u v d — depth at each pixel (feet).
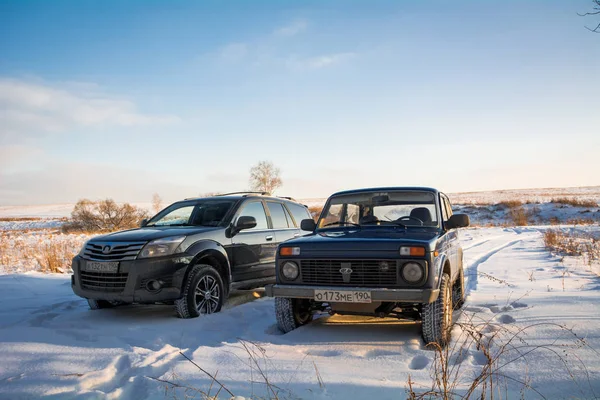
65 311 22.48
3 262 42.34
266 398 11.01
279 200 27.89
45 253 45.78
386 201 19.88
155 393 11.42
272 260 25.36
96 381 12.35
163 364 13.70
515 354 13.62
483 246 50.88
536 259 37.24
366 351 14.74
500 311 19.84
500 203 135.03
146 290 19.34
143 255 19.54
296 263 16.93
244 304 23.39
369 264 15.87
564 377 11.62
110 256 19.90
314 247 16.66
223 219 23.47
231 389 11.59
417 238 16.39
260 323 19.38
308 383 11.85
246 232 24.22
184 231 21.30
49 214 268.41
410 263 15.39
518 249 45.50
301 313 18.63
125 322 19.52
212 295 21.24
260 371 12.71
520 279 28.07
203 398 11.00
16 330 17.89
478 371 12.39
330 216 20.47
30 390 11.54
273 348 15.19
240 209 24.43
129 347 15.34
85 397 11.01
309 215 30.19
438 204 19.35
